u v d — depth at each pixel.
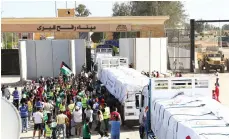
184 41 56.44
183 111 13.44
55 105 23.39
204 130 10.70
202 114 12.95
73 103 22.23
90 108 21.03
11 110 9.10
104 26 55.00
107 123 20.75
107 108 20.88
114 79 25.69
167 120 13.53
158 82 16.95
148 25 55.66
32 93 26.25
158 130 15.12
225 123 11.55
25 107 22.72
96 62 41.81
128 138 20.55
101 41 108.25
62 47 46.31
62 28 54.59
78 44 47.22
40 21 54.03
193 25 54.66
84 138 18.77
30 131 23.03
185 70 55.78
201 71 55.09
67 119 19.89
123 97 22.25
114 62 36.34
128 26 55.22
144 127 17.88
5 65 53.44
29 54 46.03
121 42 45.59
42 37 76.06
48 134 19.81
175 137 12.34
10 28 53.81
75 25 54.62
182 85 17.09
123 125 22.83
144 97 18.36
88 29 54.81
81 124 20.92
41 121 20.62
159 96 16.92
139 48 42.16
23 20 53.62
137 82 23.00
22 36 80.06
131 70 30.05
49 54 46.25
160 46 42.22
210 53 58.03
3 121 8.37
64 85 28.95
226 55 73.06
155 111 15.88
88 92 25.69
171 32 56.75
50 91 26.12
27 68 46.03
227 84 41.09
